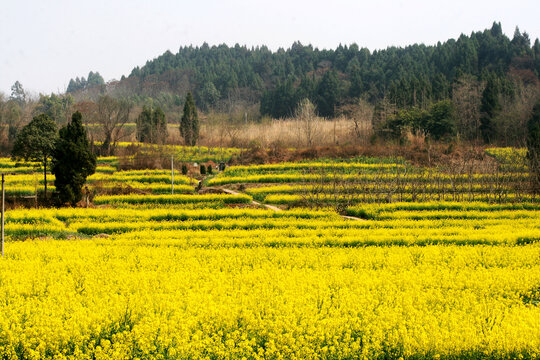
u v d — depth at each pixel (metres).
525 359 13.27
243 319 14.63
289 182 52.69
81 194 42.38
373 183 46.75
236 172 57.38
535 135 52.47
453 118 80.62
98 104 87.19
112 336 13.62
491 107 85.25
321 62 190.00
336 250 25.55
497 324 14.88
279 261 23.06
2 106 96.38
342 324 14.28
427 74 139.62
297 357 12.80
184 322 13.97
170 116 143.50
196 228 32.88
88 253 23.78
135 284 17.94
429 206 39.56
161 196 43.25
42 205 41.19
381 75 138.12
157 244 27.42
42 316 14.21
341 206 40.84
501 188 43.53
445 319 14.95
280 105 134.75
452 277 19.61
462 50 140.25
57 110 106.31
